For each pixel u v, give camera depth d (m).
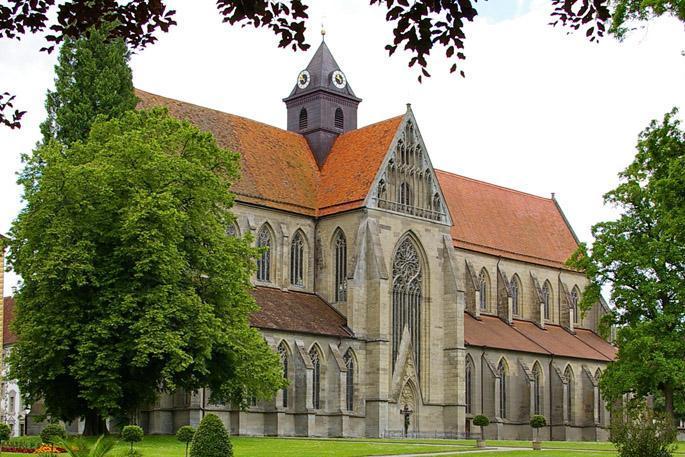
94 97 98.25
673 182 60.69
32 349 77.75
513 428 140.25
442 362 127.69
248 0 22.38
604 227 101.56
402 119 127.62
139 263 76.56
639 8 43.06
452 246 130.12
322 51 137.50
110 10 23.50
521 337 148.25
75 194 78.75
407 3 21.77
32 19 23.19
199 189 83.69
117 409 77.62
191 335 77.88
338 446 84.19
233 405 93.69
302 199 125.50
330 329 116.00
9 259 81.44
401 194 125.94
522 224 164.88
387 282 120.00
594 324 170.00
